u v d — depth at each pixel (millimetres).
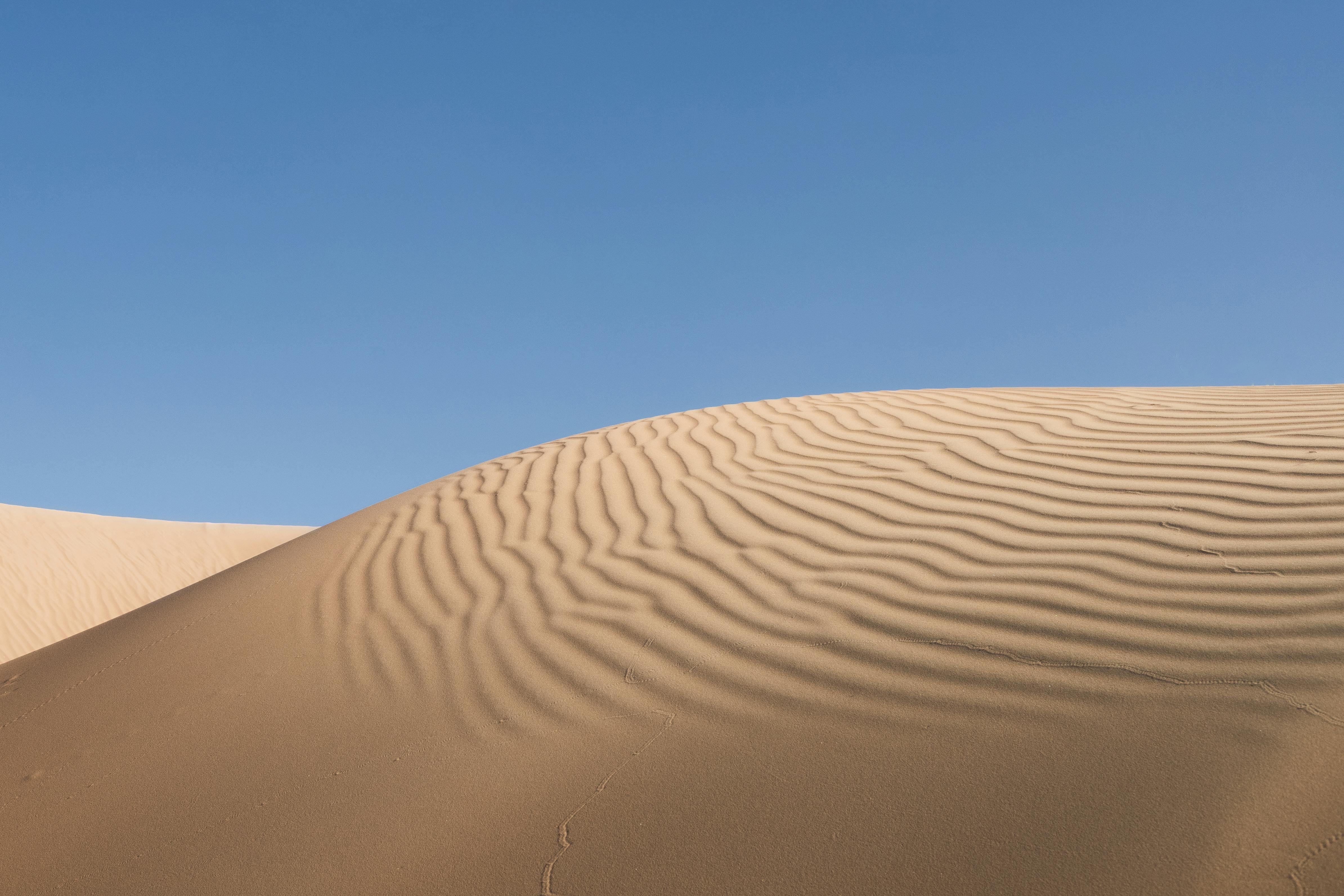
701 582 4465
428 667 4211
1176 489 4523
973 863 2361
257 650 4855
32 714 4816
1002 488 5004
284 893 2807
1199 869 2162
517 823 2928
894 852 2461
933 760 2809
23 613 18109
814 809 2701
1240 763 2479
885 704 3154
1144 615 3361
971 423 6500
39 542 20984
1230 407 6020
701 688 3529
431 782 3279
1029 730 2846
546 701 3686
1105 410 6391
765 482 5801
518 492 6527
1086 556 3949
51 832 3484
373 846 2963
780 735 3119
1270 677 2828
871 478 5551
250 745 3850
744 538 4918
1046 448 5586
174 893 2922
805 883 2426
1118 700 2891
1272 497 4191
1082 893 2182
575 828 2844
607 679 3748
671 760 3105
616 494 6074
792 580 4289
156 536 24797
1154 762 2566
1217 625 3193
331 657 4566
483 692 3869
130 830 3381
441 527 6133
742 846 2609
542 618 4438
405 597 5102
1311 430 5102
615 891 2531
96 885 3062
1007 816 2496
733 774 2955
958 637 3480
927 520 4723
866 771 2826
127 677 4953
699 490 5844
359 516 7125
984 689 3115
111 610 19953
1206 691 2832
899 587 4000
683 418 8055
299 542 7078
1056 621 3447
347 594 5324
